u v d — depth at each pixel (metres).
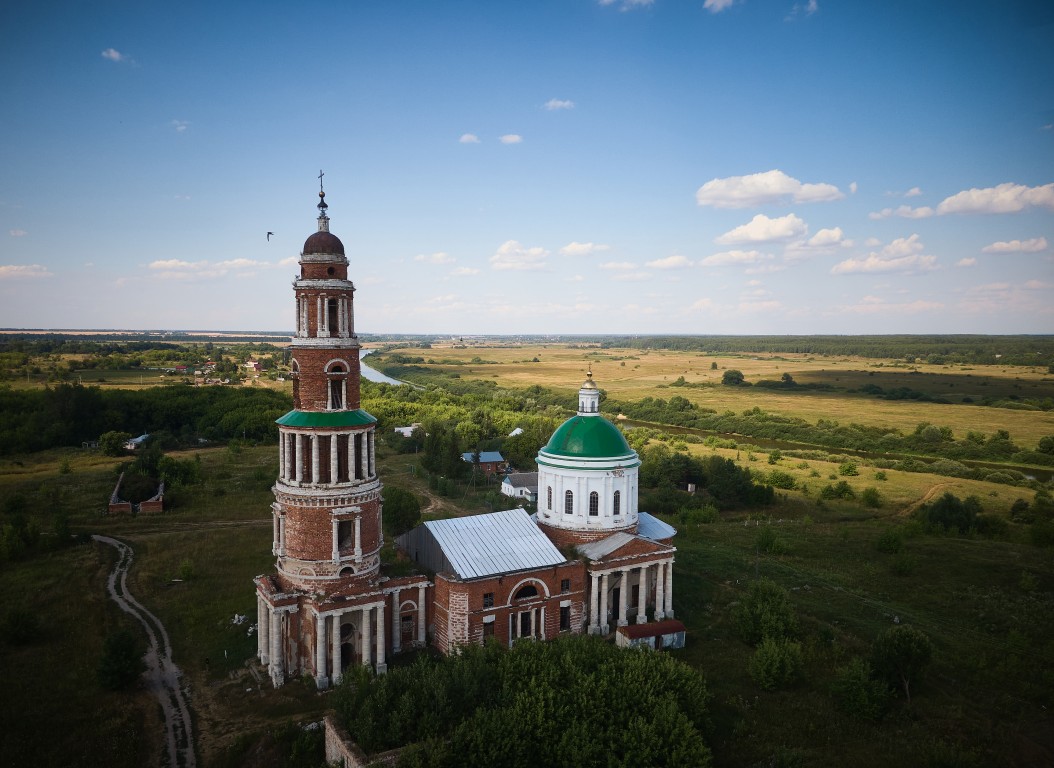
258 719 45.69
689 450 164.38
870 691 47.25
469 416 182.12
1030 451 156.50
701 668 53.81
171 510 99.62
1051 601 69.75
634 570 62.44
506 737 38.31
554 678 43.19
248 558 78.62
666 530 68.62
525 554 57.06
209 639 57.53
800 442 185.50
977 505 107.25
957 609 68.31
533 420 175.12
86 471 122.81
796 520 105.94
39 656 53.91
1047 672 52.97
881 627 62.00
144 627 60.16
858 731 45.56
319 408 49.94
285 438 50.56
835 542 91.56
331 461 49.69
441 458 129.00
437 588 54.56
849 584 75.31
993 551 86.62
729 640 59.22
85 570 73.38
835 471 143.38
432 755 36.22
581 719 40.62
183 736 44.06
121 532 89.25
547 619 56.75
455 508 106.00
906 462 148.62
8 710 45.84
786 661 50.84
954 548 87.69
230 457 138.75
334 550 49.66
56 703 47.06
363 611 49.44
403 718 39.09
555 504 65.00
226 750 42.44
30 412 156.12
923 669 49.44
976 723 46.53
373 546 52.41
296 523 49.88
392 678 42.84
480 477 125.94
